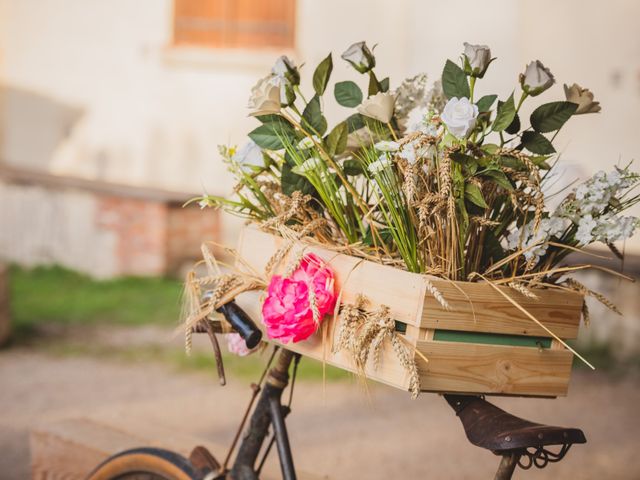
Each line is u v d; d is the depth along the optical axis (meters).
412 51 7.39
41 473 2.99
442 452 4.25
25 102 9.18
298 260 1.75
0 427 4.41
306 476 2.63
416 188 1.62
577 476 3.96
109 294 7.61
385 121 1.74
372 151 1.80
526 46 6.80
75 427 3.01
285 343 1.85
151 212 7.97
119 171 8.88
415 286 1.63
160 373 5.52
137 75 8.74
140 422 3.12
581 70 6.61
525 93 1.67
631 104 6.45
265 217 1.98
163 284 7.85
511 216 1.74
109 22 8.80
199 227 8.19
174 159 8.65
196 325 1.96
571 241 1.71
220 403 4.95
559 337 1.76
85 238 8.36
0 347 5.98
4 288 6.02
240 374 5.54
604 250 6.20
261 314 1.83
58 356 5.84
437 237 1.67
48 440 2.97
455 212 1.65
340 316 1.69
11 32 9.16
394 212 1.68
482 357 1.68
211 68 8.45
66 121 9.05
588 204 1.63
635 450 4.36
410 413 4.91
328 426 4.63
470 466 4.06
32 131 9.19
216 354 1.87
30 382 5.25
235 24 8.30
